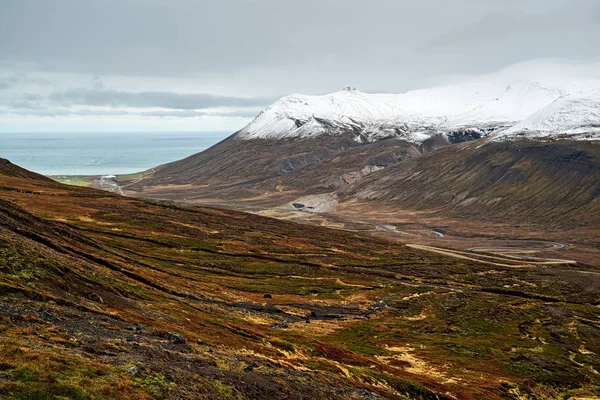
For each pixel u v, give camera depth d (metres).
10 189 188.38
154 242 148.62
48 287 46.41
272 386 37.19
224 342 51.69
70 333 34.66
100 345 33.62
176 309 62.75
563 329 114.31
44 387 23.31
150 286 76.62
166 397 27.38
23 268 48.25
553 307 137.25
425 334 101.56
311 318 100.50
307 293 124.75
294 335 72.38
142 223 172.75
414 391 57.03
